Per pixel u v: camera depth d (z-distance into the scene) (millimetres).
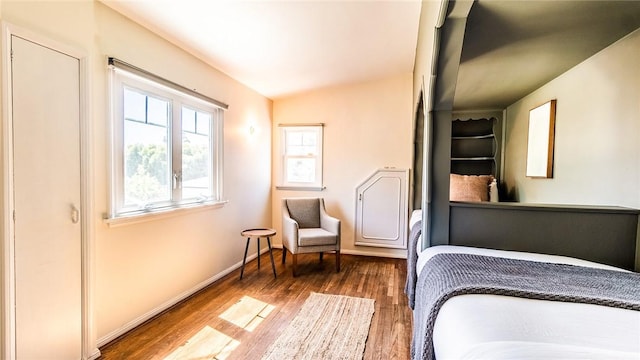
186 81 2684
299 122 4379
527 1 1351
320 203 4062
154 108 2385
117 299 2037
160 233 2406
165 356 1846
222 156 3227
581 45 1771
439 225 1964
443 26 1454
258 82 3658
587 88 1978
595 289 1099
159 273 2396
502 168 3623
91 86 1798
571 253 1771
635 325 893
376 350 1937
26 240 1486
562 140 2264
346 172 4262
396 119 4059
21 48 1451
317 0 2082
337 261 3488
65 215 1663
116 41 2006
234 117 3480
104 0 1879
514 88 2703
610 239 1703
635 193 1609
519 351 777
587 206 1772
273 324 2248
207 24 2250
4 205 1396
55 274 1620
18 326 1457
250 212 3857
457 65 1614
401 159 4066
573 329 875
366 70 3633
